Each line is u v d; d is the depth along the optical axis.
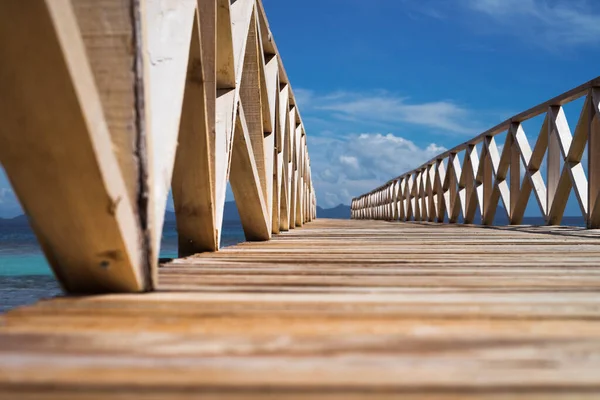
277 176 4.87
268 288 1.47
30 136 1.07
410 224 8.84
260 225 3.83
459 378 0.76
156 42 1.67
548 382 0.75
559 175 5.42
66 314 1.12
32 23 0.93
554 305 1.25
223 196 2.75
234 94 2.77
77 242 1.24
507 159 6.66
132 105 1.33
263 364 0.81
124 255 1.27
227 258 2.36
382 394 0.71
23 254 12.17
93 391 0.71
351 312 1.15
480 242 3.56
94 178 1.12
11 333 0.97
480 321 1.09
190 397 0.70
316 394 0.71
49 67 0.98
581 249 2.92
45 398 0.69
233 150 3.28
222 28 2.65
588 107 4.81
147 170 1.35
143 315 1.11
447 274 1.83
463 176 8.42
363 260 2.29
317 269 1.93
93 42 1.33
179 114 1.66
